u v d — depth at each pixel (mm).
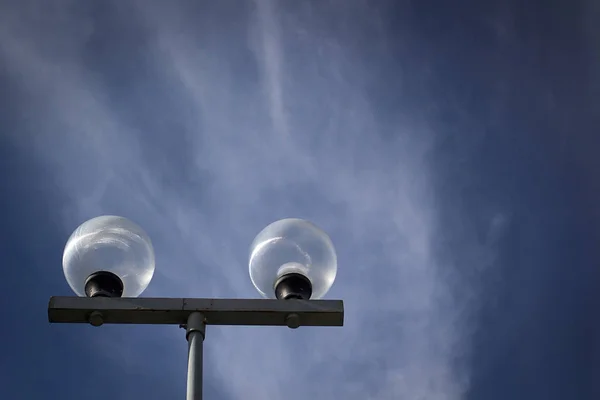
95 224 6973
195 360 6090
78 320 6402
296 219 7148
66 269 6879
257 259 6977
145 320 6430
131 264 6883
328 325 6559
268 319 6469
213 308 6387
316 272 6938
